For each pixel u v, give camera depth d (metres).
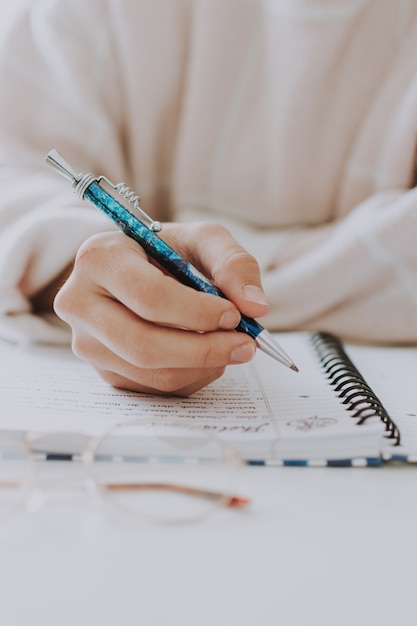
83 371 0.50
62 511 0.33
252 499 0.35
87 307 0.41
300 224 0.80
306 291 0.63
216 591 0.27
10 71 0.75
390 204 0.64
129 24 0.76
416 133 0.70
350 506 0.34
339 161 0.76
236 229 0.76
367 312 0.63
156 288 0.38
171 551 0.30
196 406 0.43
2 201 0.64
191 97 0.79
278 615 0.25
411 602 0.26
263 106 0.78
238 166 0.80
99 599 0.26
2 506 0.33
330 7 0.71
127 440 0.37
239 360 0.40
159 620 0.25
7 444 0.38
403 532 0.32
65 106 0.76
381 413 0.41
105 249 0.41
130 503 0.34
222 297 0.41
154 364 0.40
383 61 0.73
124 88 0.79
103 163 0.77
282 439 0.38
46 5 0.77
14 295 0.58
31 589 0.27
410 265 0.61
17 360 0.53
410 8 0.72
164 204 0.85
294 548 0.30
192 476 0.36
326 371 0.51
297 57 0.73
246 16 0.76
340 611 0.26
